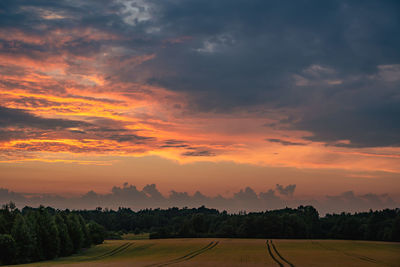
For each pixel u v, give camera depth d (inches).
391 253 3742.6
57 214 4293.8
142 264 2893.7
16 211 3878.0
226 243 4975.4
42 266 2832.2
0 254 3097.9
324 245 4694.9
